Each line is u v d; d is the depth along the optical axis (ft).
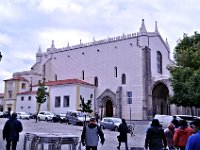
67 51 252.01
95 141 41.88
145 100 200.03
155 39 220.02
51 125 145.79
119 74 217.15
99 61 230.07
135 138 98.37
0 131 98.99
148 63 205.87
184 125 40.37
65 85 214.28
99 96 222.69
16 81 251.39
